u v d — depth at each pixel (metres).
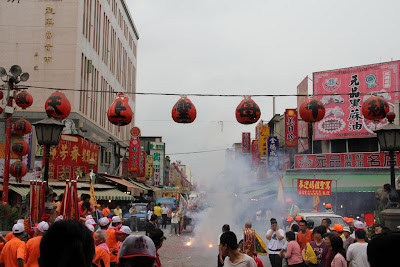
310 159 32.50
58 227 2.85
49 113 13.31
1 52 36.41
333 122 33.22
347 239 10.66
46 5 36.88
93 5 42.34
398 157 29.95
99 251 7.48
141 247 3.74
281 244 12.19
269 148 37.16
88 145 35.25
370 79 32.16
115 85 53.28
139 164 47.16
